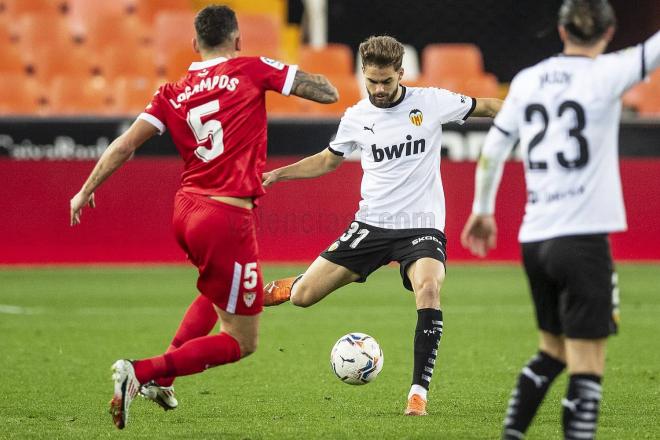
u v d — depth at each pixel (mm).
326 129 51719
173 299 42156
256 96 18641
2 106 57031
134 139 18797
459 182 53312
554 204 15445
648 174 53969
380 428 19719
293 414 21375
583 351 15211
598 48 15852
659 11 69438
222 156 18422
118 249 52500
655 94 61312
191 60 57781
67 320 36875
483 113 23484
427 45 70438
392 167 23141
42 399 23109
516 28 70062
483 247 16594
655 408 21906
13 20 62875
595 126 15391
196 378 26062
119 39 62500
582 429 15062
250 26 61250
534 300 16234
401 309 40469
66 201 51812
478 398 23328
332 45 70125
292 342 32344
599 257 15195
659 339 33125
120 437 18891
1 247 51625
